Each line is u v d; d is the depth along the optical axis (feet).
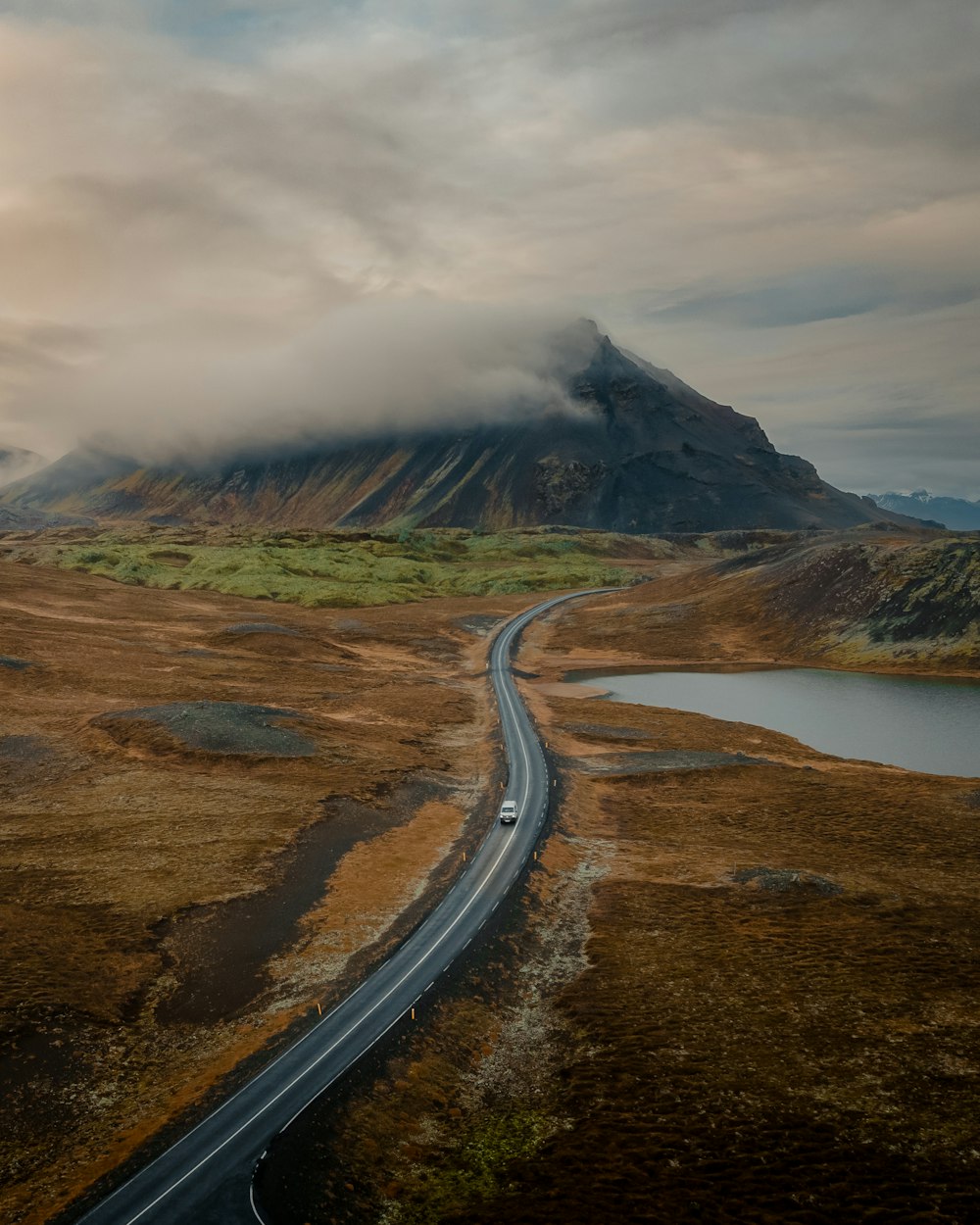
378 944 163.43
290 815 229.45
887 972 146.30
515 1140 108.99
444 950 158.92
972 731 363.15
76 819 221.46
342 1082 118.42
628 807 254.88
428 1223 93.91
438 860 206.90
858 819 237.66
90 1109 114.83
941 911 173.37
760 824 237.25
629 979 148.36
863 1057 120.67
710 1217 91.04
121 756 273.95
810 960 151.74
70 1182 99.25
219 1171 99.91
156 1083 120.98
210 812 229.25
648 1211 92.38
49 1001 135.74
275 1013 138.82
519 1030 138.10
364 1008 138.51
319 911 177.88
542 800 249.75
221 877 191.01
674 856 213.05
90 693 354.13
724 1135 105.09
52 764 264.11
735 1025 131.34
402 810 242.58
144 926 166.71
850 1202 92.17
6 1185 99.40
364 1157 105.50
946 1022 128.88
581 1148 104.73
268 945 163.63
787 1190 94.73
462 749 320.50
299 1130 107.86
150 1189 97.09
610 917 175.52
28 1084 118.32
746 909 177.06
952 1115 106.22
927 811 242.99
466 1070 127.34
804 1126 105.91
